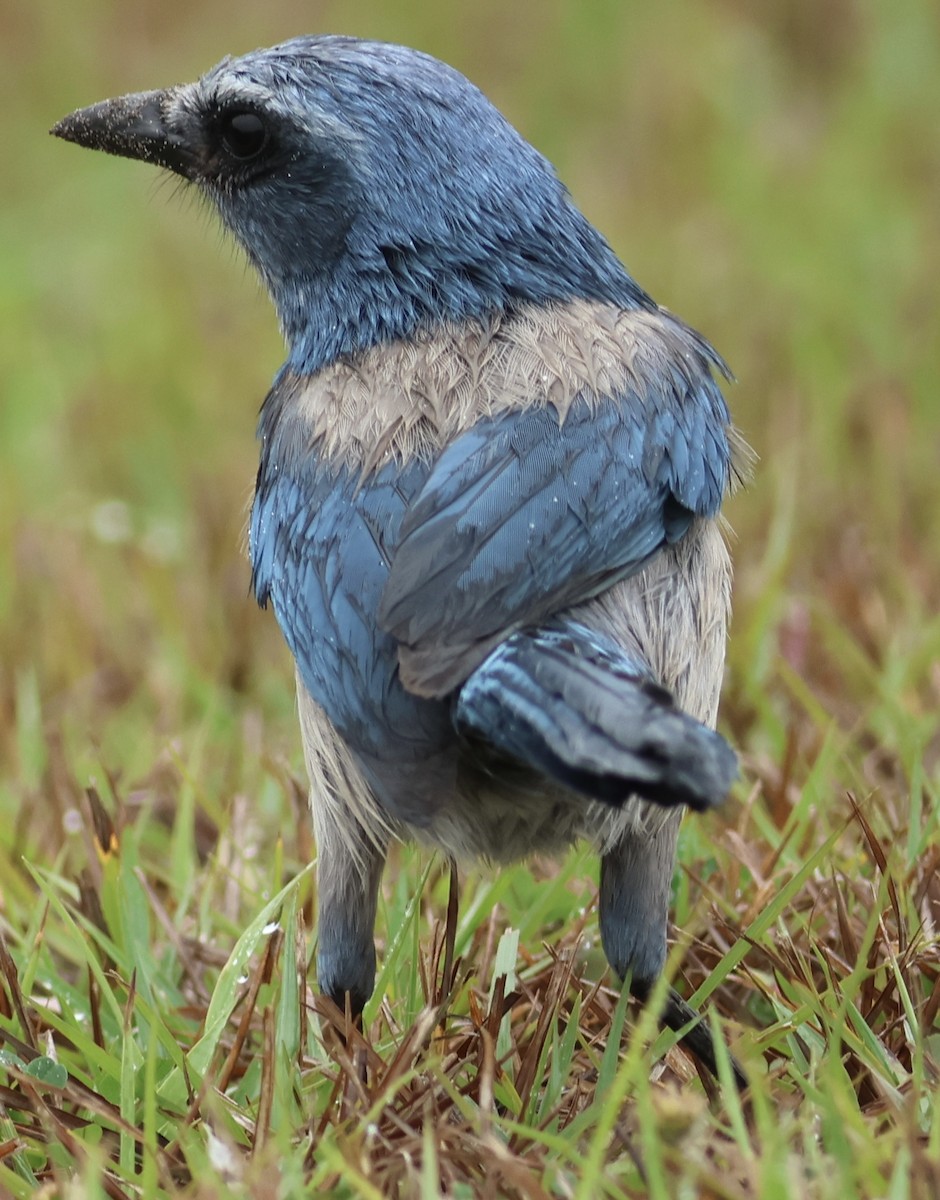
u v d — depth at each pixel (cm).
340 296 1251
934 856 1244
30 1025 1153
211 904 1353
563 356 1163
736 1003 1216
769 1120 918
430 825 1017
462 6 3800
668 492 1134
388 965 1170
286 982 1113
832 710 1552
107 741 1719
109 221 3269
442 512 1061
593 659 978
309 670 1107
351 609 1077
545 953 1255
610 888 1156
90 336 2791
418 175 1232
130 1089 1052
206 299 2886
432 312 1229
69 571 1975
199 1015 1223
